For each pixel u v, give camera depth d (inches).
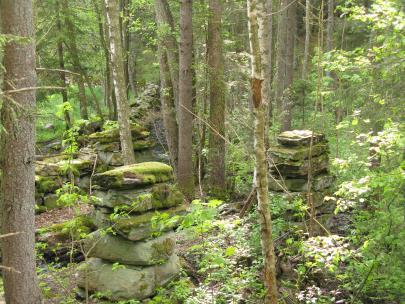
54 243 361.7
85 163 510.6
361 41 765.9
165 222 246.7
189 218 206.8
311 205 329.1
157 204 281.9
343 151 487.5
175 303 274.8
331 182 401.4
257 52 211.6
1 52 190.7
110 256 275.4
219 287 281.7
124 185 269.7
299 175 375.9
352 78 324.2
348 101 401.1
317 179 384.2
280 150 381.1
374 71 335.9
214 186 534.6
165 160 625.9
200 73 557.0
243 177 553.0
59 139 768.9
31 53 219.8
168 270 288.7
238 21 863.7
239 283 274.4
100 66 893.8
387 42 301.1
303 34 1151.0
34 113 220.5
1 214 229.9
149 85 843.4
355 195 282.5
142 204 271.9
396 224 286.0
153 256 273.4
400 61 301.7
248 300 276.4
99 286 274.5
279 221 354.9
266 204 221.8
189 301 257.3
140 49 994.7
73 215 453.4
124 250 272.1
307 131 406.3
